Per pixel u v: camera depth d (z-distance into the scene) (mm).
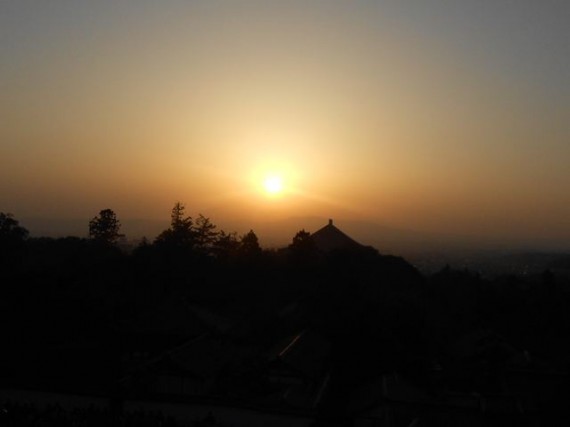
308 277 45125
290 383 27203
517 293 49500
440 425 21797
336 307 37156
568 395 26109
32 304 33406
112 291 39781
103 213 58406
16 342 30609
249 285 44750
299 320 37062
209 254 52656
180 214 53312
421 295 47812
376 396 23703
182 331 33375
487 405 24484
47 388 23469
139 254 45094
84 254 46188
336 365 31797
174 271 44281
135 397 22406
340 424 23922
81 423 19672
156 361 27156
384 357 31828
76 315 34281
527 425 23781
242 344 35250
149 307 38562
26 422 19438
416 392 25500
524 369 31359
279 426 21516
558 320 45531
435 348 36781
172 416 21125
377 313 36125
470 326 44844
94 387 24125
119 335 33750
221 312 39969
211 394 25781
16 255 43531
